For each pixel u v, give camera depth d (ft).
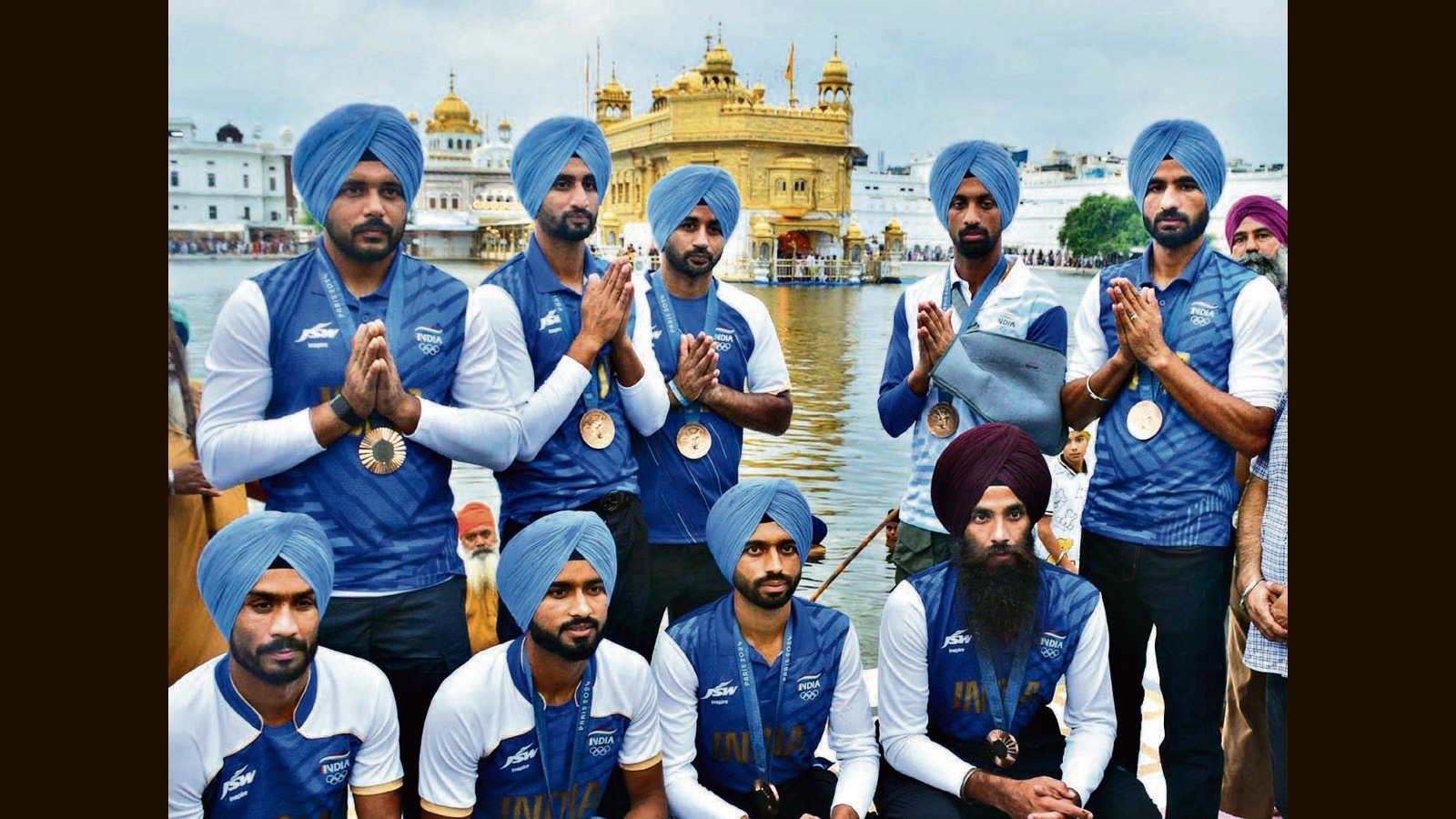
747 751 9.80
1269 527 10.05
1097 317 11.04
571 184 9.82
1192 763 10.85
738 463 11.23
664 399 10.54
